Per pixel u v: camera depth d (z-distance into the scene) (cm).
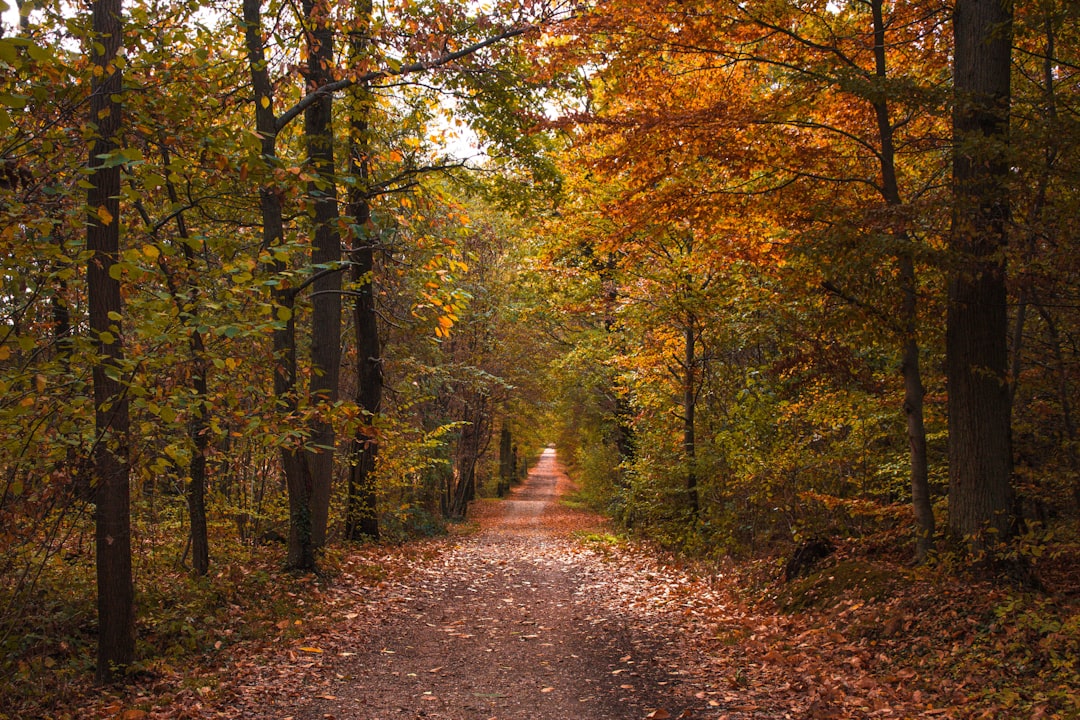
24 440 545
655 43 902
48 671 633
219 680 646
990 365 800
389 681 668
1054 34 794
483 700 612
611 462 2683
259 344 684
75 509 682
